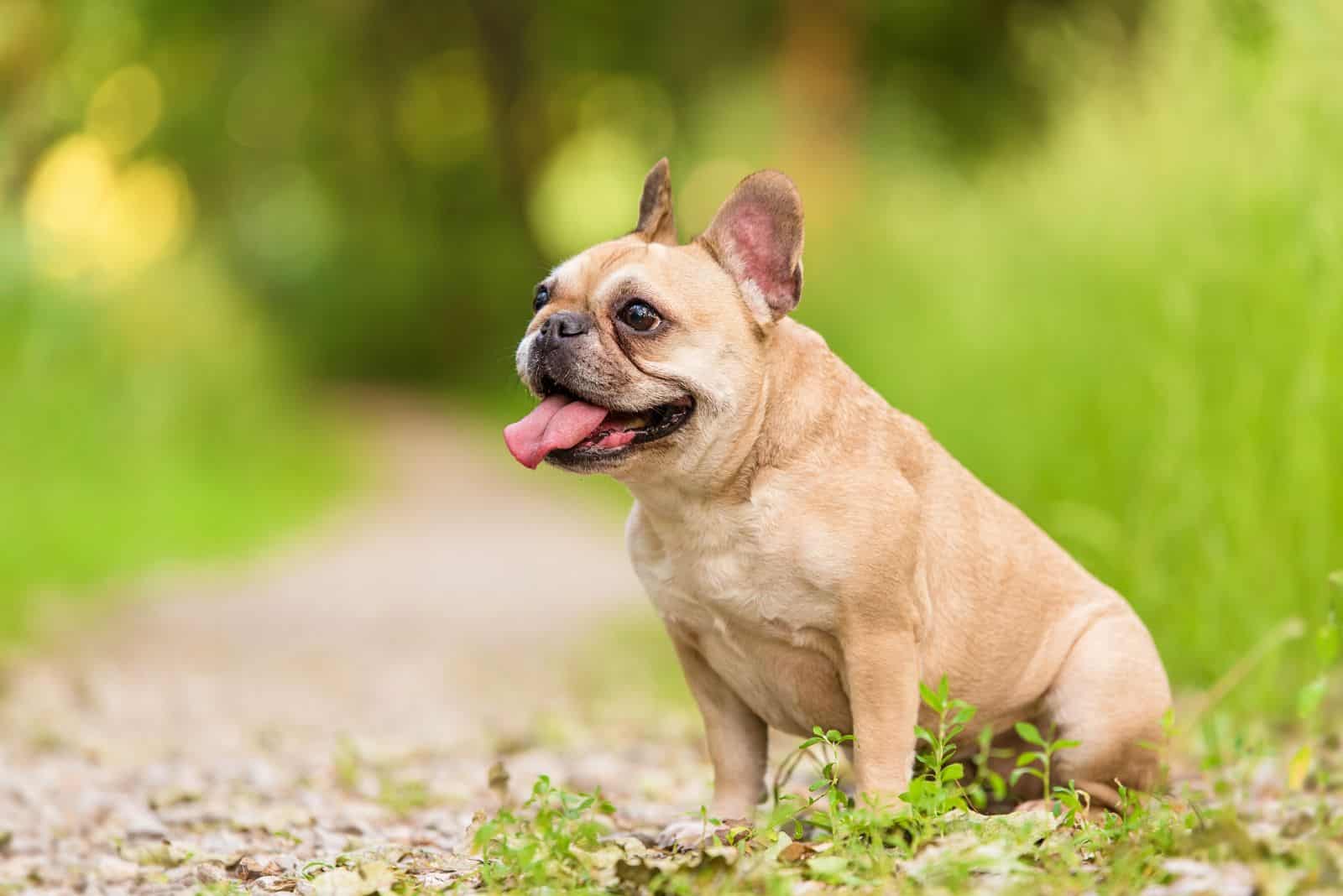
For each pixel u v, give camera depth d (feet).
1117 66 39.19
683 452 16.42
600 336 16.43
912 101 108.68
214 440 82.74
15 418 57.93
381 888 14.85
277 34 129.18
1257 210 29.32
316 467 92.07
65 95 99.66
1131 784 18.33
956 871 13.39
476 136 158.92
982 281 41.16
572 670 39.93
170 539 62.18
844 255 55.67
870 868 14.11
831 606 16.49
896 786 16.43
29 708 31.12
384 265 155.84
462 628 47.70
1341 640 25.35
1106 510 31.78
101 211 92.73
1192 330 29.84
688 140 131.64
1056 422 34.04
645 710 32.91
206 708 32.76
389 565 63.77
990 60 111.24
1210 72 32.24
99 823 20.42
